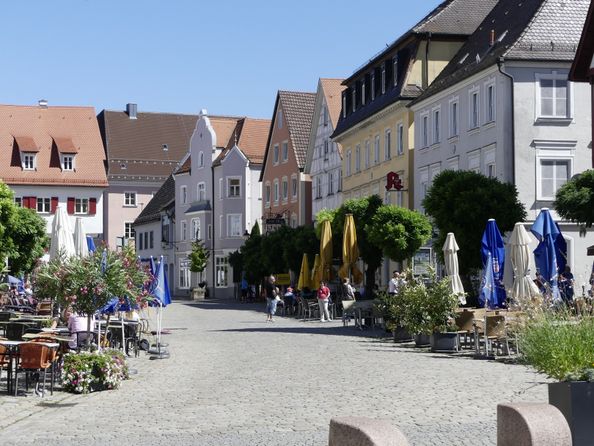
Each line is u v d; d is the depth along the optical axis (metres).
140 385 18.55
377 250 49.38
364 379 18.70
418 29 55.00
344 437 7.72
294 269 61.06
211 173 98.38
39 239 54.59
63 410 15.16
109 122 124.12
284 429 12.62
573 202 31.58
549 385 9.91
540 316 12.24
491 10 53.88
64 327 25.81
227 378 19.42
